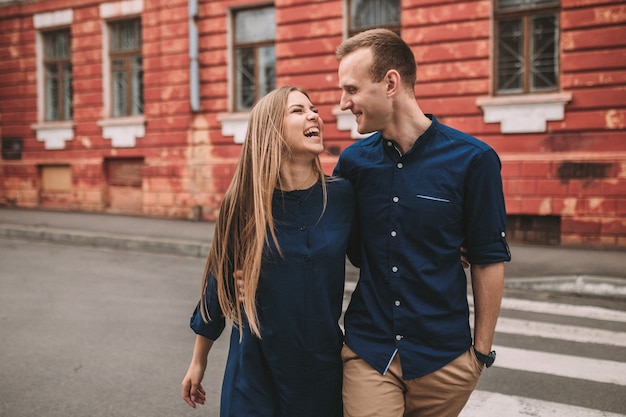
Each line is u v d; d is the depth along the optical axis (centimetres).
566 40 1022
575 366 477
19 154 1727
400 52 201
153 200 1487
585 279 735
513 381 445
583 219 1012
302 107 206
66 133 1638
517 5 1073
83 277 831
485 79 1088
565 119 1028
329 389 211
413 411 217
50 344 529
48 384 438
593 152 1011
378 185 209
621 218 989
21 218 1438
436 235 204
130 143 1521
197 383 224
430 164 204
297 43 1282
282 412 208
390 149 209
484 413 389
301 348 205
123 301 688
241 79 1392
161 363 480
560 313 647
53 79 1700
